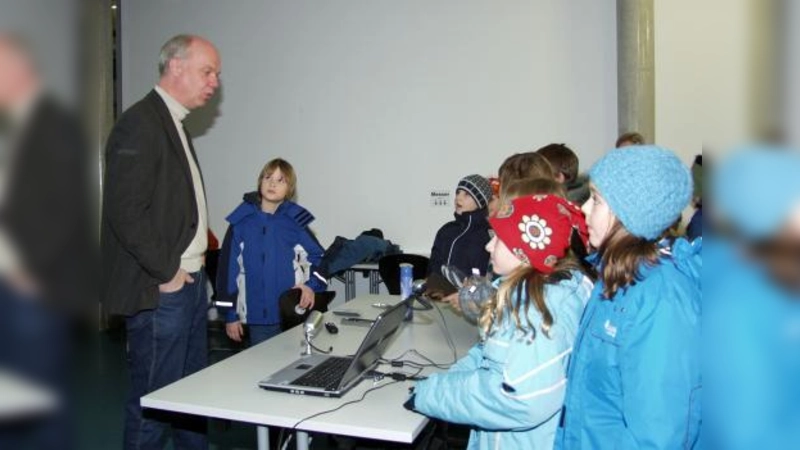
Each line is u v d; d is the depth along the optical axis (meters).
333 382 1.60
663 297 1.08
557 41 4.54
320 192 5.18
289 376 1.67
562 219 1.35
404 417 1.42
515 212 1.36
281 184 2.97
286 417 1.42
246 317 2.96
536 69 4.59
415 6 4.83
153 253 1.99
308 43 5.12
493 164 4.73
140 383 2.10
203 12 5.35
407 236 4.98
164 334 2.08
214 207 5.45
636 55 4.00
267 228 2.97
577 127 4.53
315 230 5.21
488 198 2.85
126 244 1.95
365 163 5.05
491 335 1.32
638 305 1.11
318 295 2.88
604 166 1.19
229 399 1.55
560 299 1.30
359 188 5.08
